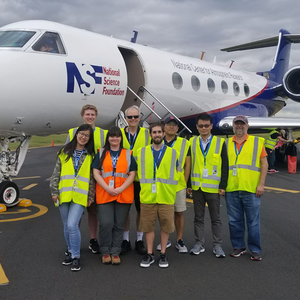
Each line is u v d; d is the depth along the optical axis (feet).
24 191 29.30
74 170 13.76
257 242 14.64
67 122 23.77
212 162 15.07
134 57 30.71
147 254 14.19
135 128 16.31
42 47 22.04
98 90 24.53
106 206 14.12
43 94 21.34
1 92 19.62
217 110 41.09
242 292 11.76
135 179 15.16
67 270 13.47
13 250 15.51
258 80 51.78
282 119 41.22
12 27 22.90
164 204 13.96
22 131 22.04
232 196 15.16
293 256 15.16
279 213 22.53
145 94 29.99
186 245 16.58
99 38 26.84
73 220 13.43
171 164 13.97
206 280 12.70
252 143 14.83
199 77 37.42
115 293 11.65
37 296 11.35
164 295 11.53
